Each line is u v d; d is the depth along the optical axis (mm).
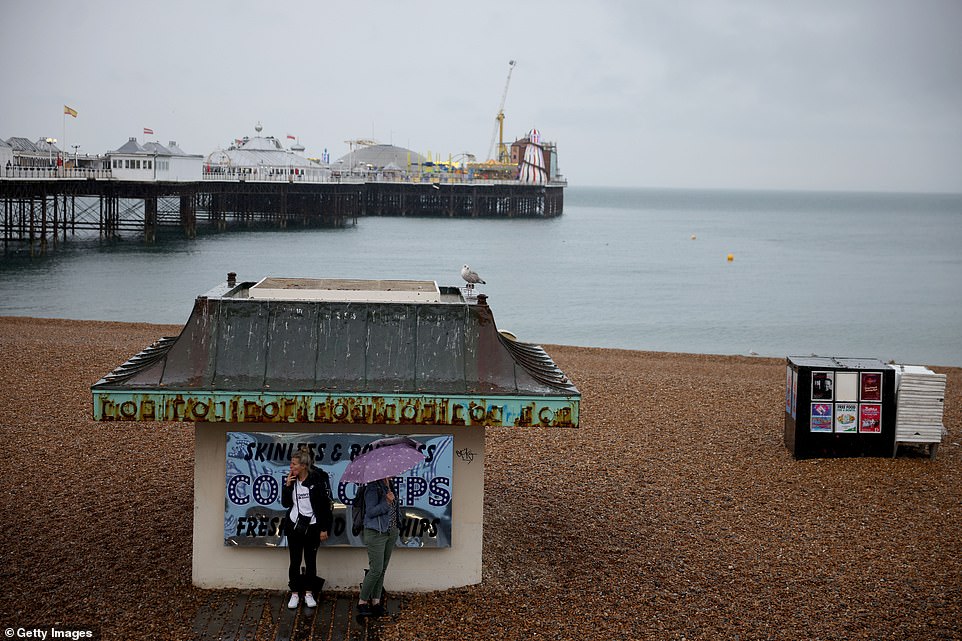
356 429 8719
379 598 8320
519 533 10531
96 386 7988
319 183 104562
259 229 98562
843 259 85938
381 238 93875
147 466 12734
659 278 64562
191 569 9141
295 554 8391
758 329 42938
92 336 26375
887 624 8445
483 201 150750
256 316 8508
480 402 8172
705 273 69125
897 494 12438
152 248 72125
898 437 14008
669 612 8594
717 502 12000
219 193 92375
